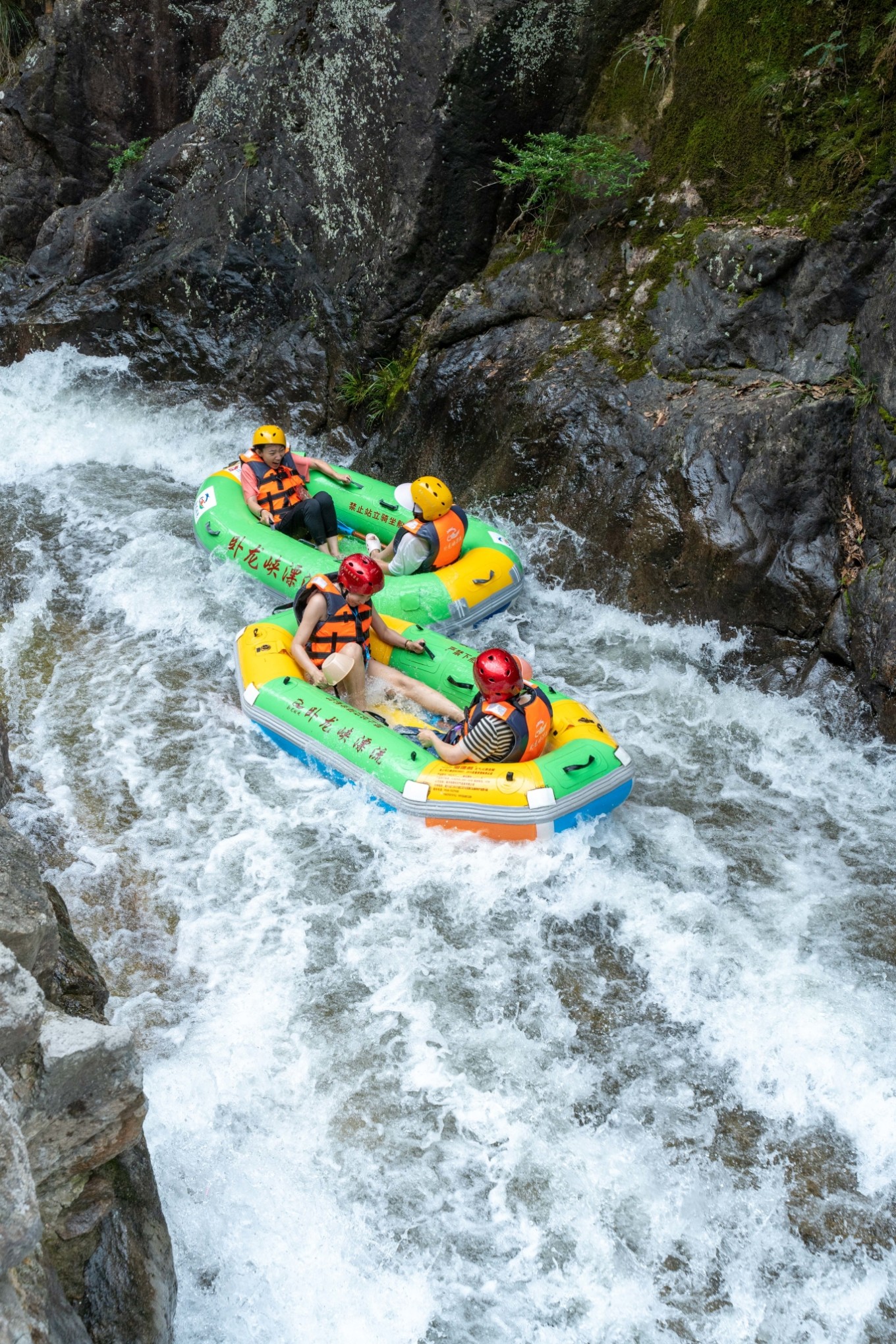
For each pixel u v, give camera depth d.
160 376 10.55
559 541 7.61
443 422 8.61
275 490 7.51
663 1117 4.03
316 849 5.21
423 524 6.84
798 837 5.48
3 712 5.66
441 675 6.14
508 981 4.56
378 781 5.34
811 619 6.51
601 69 8.32
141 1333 2.64
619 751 5.36
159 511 8.41
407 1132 3.91
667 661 6.83
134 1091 2.64
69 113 11.69
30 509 8.30
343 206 9.49
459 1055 4.22
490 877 5.07
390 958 4.64
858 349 6.59
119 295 10.65
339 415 9.73
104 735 5.94
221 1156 3.76
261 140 10.04
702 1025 4.39
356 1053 4.20
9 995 2.41
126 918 4.77
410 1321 3.34
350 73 9.05
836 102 6.86
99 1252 2.68
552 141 8.12
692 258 7.46
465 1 8.11
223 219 10.28
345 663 5.76
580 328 8.05
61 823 5.27
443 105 8.41
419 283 9.15
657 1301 3.45
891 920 4.95
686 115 7.72
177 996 4.41
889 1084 4.11
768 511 6.64
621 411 7.46
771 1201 3.75
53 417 9.84
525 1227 3.63
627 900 5.00
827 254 6.71
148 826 5.31
